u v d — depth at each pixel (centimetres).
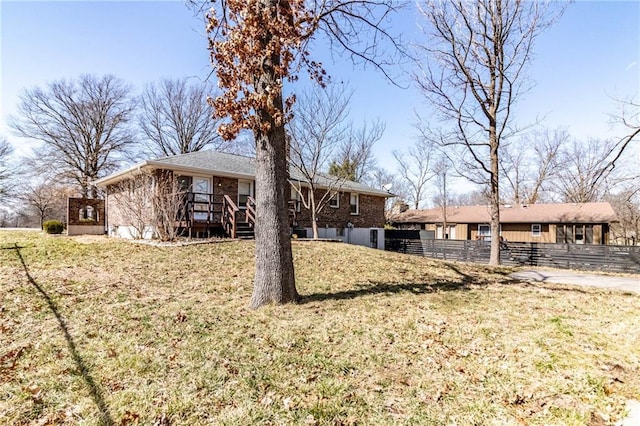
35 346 348
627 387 290
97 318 431
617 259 1302
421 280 782
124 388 277
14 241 1123
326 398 268
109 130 2823
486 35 1262
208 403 259
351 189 2038
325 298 562
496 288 730
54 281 602
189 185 1395
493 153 1356
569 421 244
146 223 1195
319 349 357
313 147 1623
